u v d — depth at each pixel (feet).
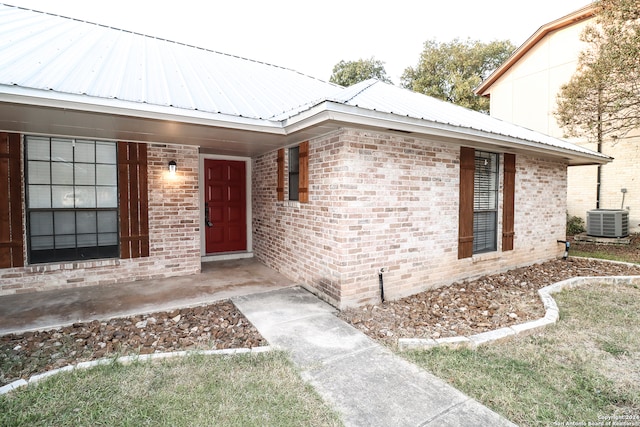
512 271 21.85
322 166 15.40
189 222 19.65
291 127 14.32
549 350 10.70
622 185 35.73
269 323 12.62
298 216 17.84
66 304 14.21
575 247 30.83
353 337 11.43
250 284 17.83
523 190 22.66
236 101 15.97
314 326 12.37
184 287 17.06
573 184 39.70
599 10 29.19
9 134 15.03
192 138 16.84
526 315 13.83
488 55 70.44
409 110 14.80
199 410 7.26
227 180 24.71
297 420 7.03
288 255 19.11
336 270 14.44
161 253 18.89
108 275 17.49
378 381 8.69
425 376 8.96
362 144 14.35
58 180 16.48
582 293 17.08
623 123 31.48
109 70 15.56
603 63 28.09
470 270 19.47
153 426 6.75
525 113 45.60
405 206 16.07
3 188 15.03
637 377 9.16
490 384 8.61
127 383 8.18
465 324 12.97
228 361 9.43
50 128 14.35
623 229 32.50
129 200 17.74
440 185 17.51
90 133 15.51
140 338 11.20
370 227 14.88
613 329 12.42
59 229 16.63
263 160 22.84
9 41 16.10
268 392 8.00
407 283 16.43
